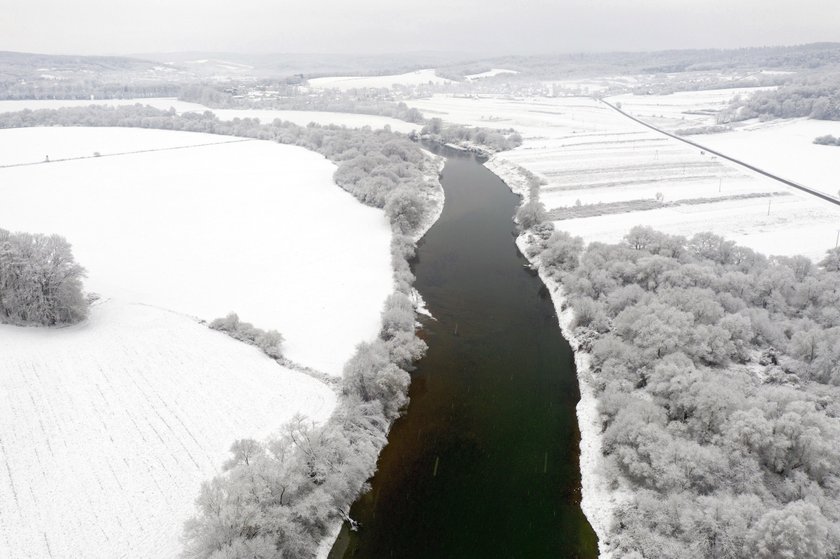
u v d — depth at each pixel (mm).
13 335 61844
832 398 47875
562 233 86812
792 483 38438
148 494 41062
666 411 47000
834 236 89375
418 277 84000
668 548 35656
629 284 69188
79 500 40375
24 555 35969
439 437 50688
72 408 50062
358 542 40062
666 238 77750
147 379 54812
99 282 76875
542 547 39594
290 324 67438
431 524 41500
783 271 66812
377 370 53812
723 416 43000
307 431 43969
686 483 39125
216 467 43719
